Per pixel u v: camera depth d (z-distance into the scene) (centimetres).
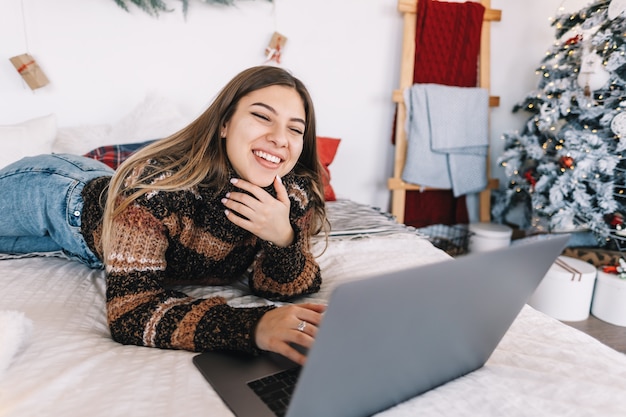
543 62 237
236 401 56
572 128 217
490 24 250
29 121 174
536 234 247
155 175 81
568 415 55
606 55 200
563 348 76
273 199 88
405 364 53
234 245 97
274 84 82
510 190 244
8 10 181
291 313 70
